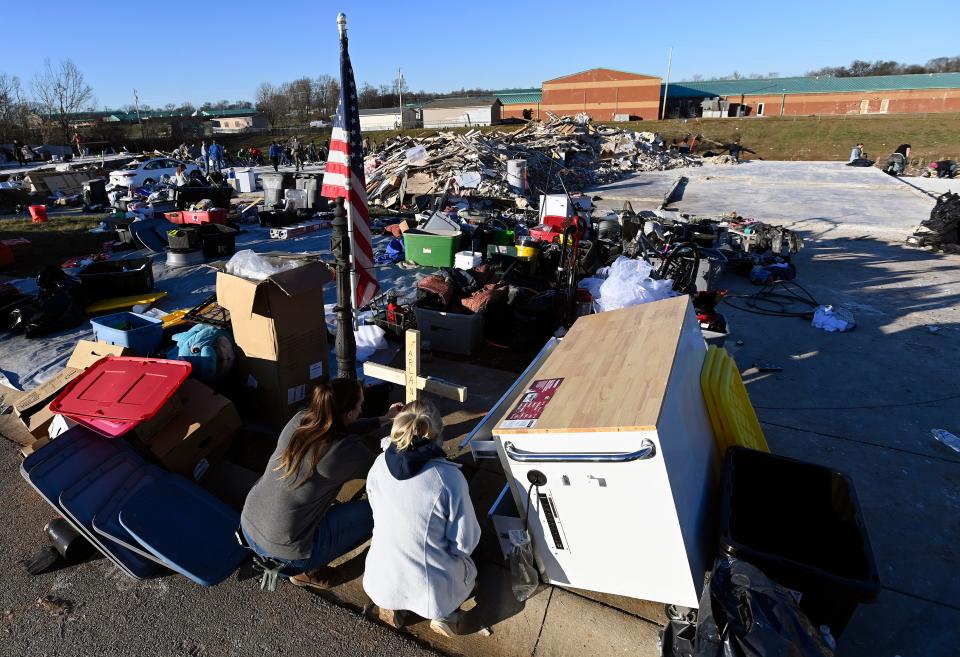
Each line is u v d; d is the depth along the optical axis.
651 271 6.62
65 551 3.21
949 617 2.81
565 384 2.90
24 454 4.22
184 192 14.48
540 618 2.83
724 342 6.29
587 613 2.84
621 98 69.06
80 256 10.62
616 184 24.34
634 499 2.40
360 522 2.99
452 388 3.86
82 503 3.11
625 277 6.08
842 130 47.09
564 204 9.65
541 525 2.73
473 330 5.96
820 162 36.66
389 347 6.16
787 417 4.73
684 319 3.26
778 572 2.24
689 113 68.81
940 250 10.83
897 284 8.58
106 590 3.07
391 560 2.52
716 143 46.22
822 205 17.44
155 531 2.99
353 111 4.28
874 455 4.17
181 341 4.34
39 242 11.98
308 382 4.41
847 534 2.58
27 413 4.36
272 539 2.64
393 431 2.48
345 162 4.30
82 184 19.84
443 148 22.23
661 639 2.54
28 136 45.28
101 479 3.27
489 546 3.32
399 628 2.81
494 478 3.93
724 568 2.25
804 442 4.36
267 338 4.11
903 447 4.26
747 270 9.18
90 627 2.85
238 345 4.32
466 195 16.30
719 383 3.17
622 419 2.34
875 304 7.62
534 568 2.87
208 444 3.76
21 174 24.98
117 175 19.84
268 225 13.63
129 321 5.15
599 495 2.47
